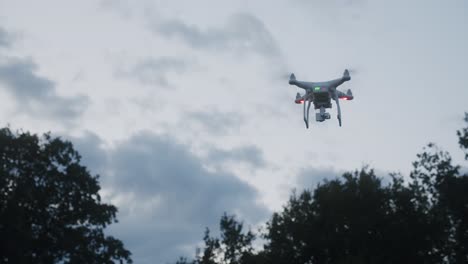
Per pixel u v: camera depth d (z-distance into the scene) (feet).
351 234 127.95
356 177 138.82
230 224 143.74
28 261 137.49
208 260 140.46
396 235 126.82
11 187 143.64
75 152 157.48
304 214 136.87
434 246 129.29
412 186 136.98
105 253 146.30
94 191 153.89
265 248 138.00
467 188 131.34
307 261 131.85
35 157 150.20
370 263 123.03
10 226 135.85
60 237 142.61
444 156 138.10
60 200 148.66
